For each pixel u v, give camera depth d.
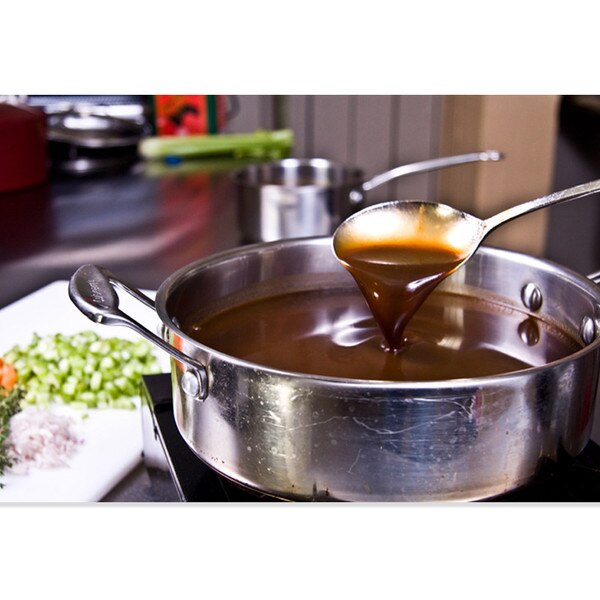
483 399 0.46
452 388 0.46
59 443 0.72
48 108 1.77
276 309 0.70
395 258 0.64
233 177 1.17
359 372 0.61
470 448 0.47
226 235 1.24
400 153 1.83
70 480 0.69
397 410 0.46
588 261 1.46
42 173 1.50
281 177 1.30
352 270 0.63
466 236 0.64
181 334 0.51
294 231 1.11
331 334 0.67
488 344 0.65
